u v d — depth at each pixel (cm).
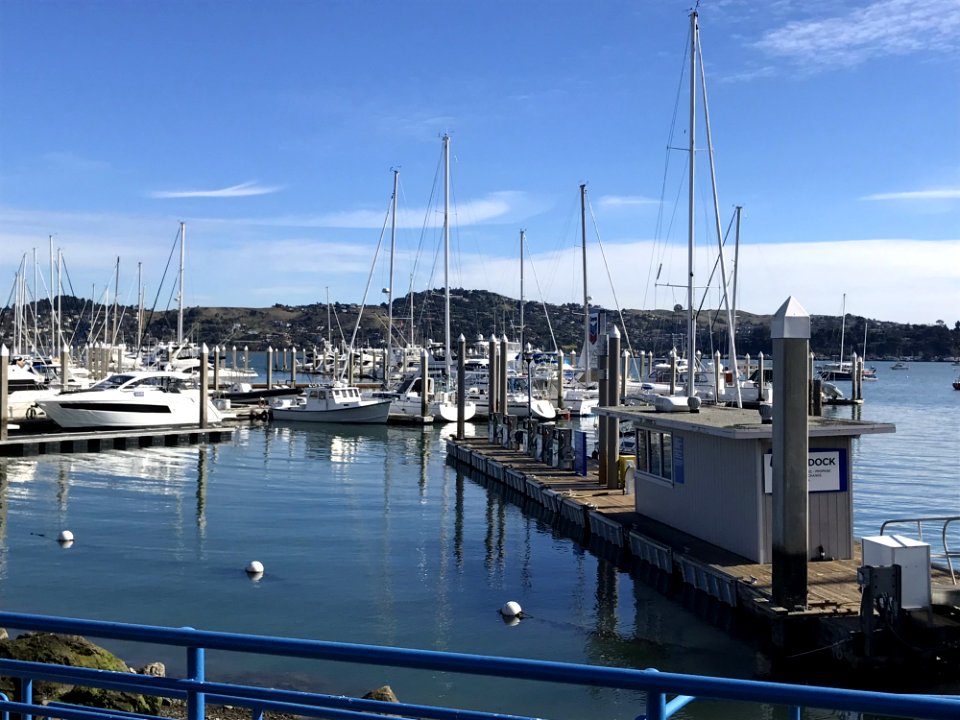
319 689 1157
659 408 1961
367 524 2319
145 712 961
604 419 2480
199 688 438
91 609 1509
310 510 2517
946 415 6294
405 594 1641
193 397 5091
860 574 1153
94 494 2733
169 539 2084
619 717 1085
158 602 1558
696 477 1736
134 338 11869
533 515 2467
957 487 2994
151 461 3594
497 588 1686
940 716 308
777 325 1224
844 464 1472
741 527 1554
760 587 1330
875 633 1136
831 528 1466
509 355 7844
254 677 1195
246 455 3866
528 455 3316
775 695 333
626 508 2125
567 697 1145
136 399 4322
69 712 477
